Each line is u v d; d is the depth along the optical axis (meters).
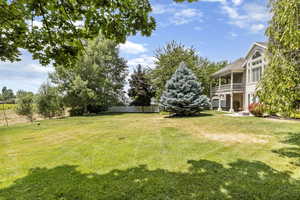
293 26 3.66
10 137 8.38
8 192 3.05
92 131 9.33
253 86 16.16
